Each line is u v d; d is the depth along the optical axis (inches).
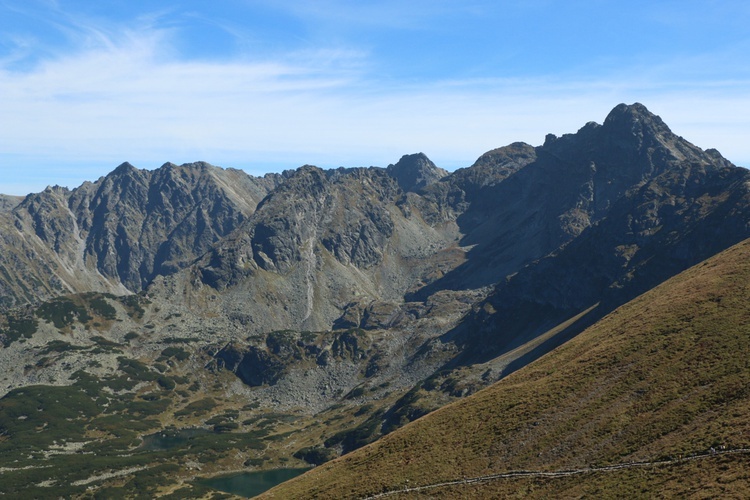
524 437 3833.7
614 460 3235.7
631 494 2874.0
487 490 3499.0
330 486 4207.7
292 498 4227.4
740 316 3966.5
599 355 4379.9
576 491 3120.1
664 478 2874.0
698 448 2960.1
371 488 3929.6
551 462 3496.6
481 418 4335.6
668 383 3617.1
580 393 3991.1
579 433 3604.8
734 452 2807.6
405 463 4143.7
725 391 3284.9
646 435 3287.4
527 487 3368.6
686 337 4008.4
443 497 3592.5
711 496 2578.7
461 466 3838.6
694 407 3287.4
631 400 3661.4
